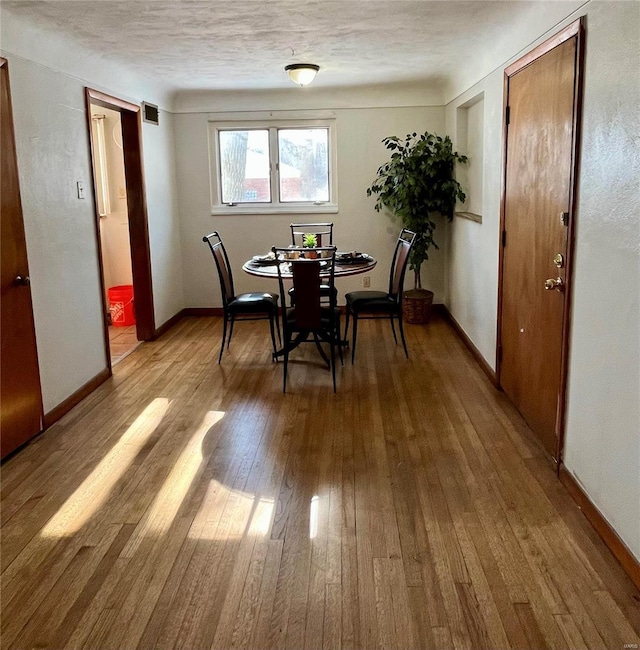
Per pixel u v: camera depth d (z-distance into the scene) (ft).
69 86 12.89
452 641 6.24
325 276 14.55
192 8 10.41
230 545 7.97
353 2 10.31
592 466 8.18
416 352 16.63
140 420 12.23
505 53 12.36
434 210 19.19
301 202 21.17
